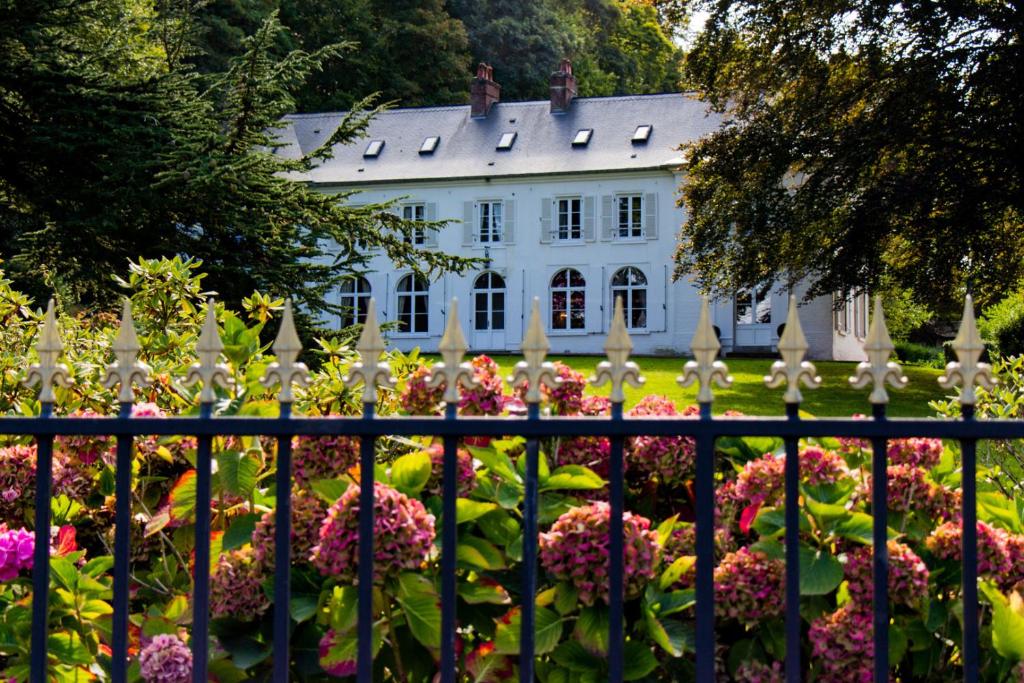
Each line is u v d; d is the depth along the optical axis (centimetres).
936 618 238
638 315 3841
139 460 320
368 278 3969
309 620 244
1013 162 2006
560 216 3919
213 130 1402
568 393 298
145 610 293
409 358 384
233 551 254
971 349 199
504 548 251
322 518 244
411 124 4259
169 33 1717
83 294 1475
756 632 243
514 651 229
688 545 264
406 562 220
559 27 5512
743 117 2378
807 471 251
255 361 340
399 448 344
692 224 2430
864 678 229
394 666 246
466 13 5303
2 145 1402
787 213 2222
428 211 4003
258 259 1352
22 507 305
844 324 3938
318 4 4716
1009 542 249
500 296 3956
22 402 379
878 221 2072
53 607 256
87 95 1359
